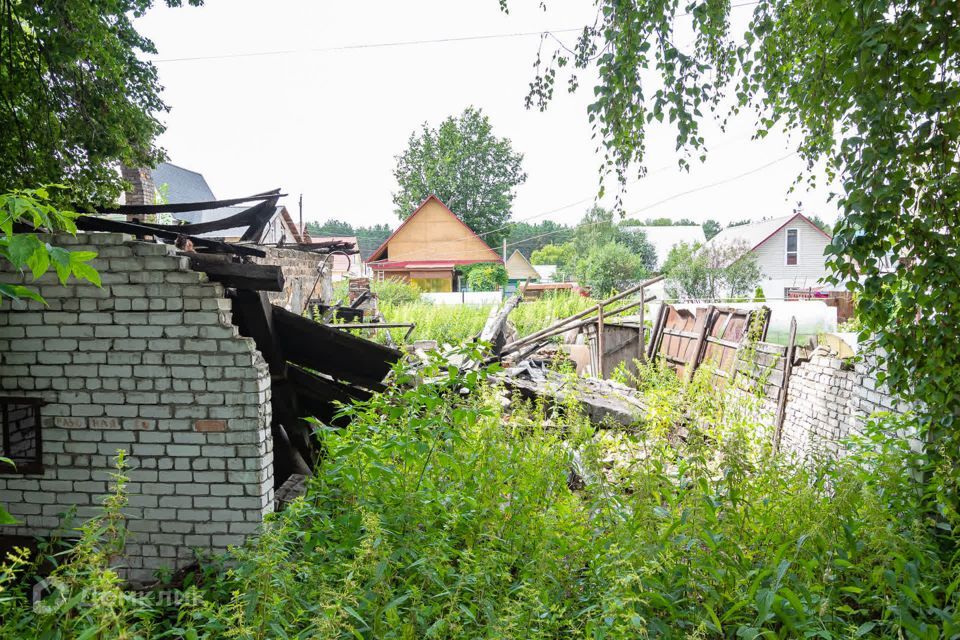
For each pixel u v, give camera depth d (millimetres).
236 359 4379
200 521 4457
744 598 2969
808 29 4883
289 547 3721
